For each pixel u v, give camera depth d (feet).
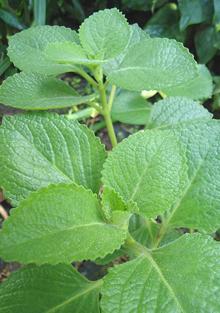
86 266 1.35
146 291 0.64
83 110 1.71
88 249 0.62
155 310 0.62
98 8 2.11
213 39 1.88
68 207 0.64
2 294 0.76
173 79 0.81
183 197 0.79
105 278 0.66
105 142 1.74
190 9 1.85
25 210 0.61
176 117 1.01
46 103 0.84
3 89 0.88
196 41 1.91
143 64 0.84
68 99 0.87
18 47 0.91
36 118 0.81
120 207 0.70
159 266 0.68
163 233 0.82
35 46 0.91
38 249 0.61
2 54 1.78
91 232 0.65
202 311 0.61
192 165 0.80
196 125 0.82
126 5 2.00
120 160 0.72
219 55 1.97
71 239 0.63
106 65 0.90
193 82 1.20
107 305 0.63
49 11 2.05
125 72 0.84
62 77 1.97
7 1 1.90
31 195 0.60
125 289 0.65
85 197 0.66
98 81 0.88
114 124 1.78
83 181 0.79
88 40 0.85
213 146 0.81
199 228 0.77
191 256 0.67
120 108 1.33
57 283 0.78
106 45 0.85
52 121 0.81
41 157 0.79
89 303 0.77
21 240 0.61
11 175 0.77
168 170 0.72
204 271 0.65
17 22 1.87
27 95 0.88
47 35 0.92
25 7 1.92
